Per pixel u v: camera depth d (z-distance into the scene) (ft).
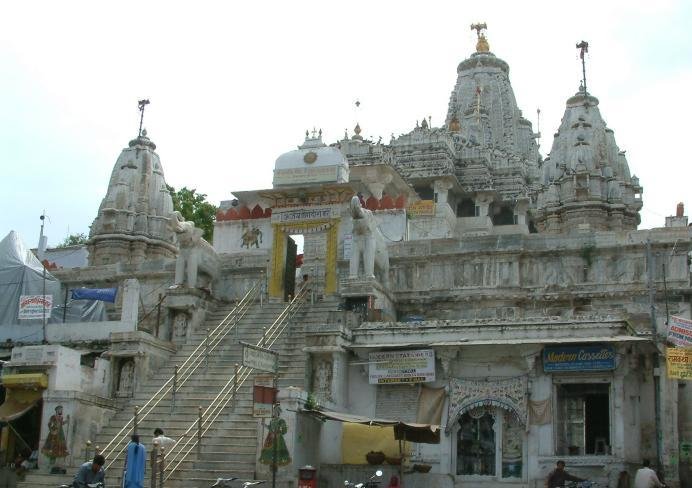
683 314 107.45
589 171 172.35
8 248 131.03
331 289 116.06
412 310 117.91
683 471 88.12
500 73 259.60
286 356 97.14
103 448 87.92
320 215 118.62
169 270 135.03
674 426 85.25
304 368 92.99
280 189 119.03
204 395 93.25
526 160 239.71
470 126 244.42
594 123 180.34
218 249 146.72
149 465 82.07
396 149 206.69
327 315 108.06
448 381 87.30
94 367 97.19
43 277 123.44
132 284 113.29
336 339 90.27
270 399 76.74
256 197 153.38
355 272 108.47
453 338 88.48
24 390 93.20
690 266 113.50
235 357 100.58
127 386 97.96
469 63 260.42
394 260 120.26
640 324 95.50
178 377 97.40
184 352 104.47
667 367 80.79
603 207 170.50
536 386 84.48
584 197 170.71
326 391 89.56
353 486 70.38
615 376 82.33
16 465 87.92
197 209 211.61
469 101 253.24
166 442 69.67
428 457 84.79
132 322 111.34
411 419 87.20
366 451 85.56
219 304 119.44
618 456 80.07
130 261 161.48
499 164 218.59
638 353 84.43
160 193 168.76
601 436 82.64
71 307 128.16
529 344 84.23
